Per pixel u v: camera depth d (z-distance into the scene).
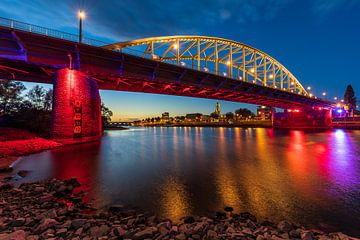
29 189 9.60
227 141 41.44
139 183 11.65
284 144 34.12
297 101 94.56
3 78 39.09
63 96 29.03
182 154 23.70
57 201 8.38
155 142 40.47
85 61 32.31
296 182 11.78
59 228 5.52
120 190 10.34
